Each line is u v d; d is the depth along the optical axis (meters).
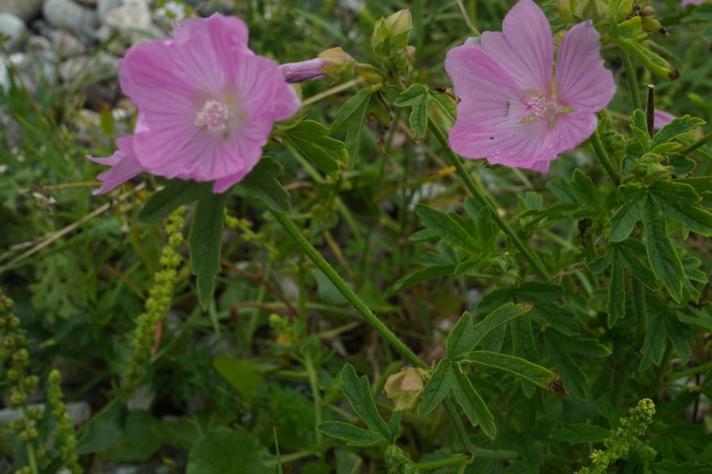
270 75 0.35
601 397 0.45
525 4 0.40
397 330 0.62
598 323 0.47
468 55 0.40
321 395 0.57
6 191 0.60
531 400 0.45
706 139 0.41
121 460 0.54
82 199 0.61
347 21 0.78
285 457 0.50
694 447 0.45
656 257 0.38
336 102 0.69
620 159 0.41
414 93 0.39
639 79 0.73
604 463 0.40
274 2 0.77
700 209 0.38
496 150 0.40
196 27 0.36
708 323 0.43
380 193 0.65
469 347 0.38
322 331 0.61
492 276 0.43
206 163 0.36
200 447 0.50
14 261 0.56
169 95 0.37
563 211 0.44
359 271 0.62
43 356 0.58
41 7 0.83
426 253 0.47
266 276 0.60
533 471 0.44
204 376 0.56
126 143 0.36
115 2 0.84
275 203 0.36
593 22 0.40
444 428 0.53
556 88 0.40
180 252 0.62
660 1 0.74
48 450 0.53
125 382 0.54
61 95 0.73
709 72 0.72
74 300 0.58
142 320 0.52
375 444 0.39
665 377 0.47
